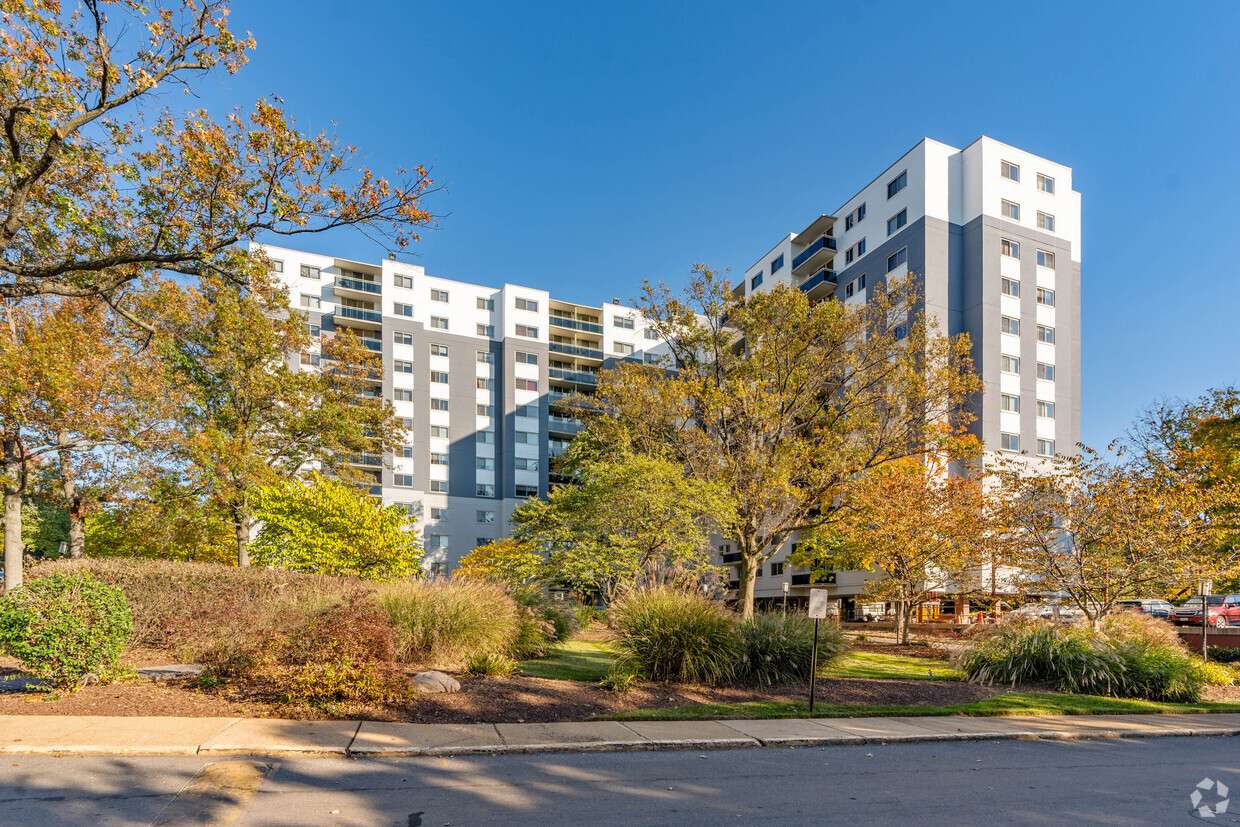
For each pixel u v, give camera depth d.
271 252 56.53
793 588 49.69
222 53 11.27
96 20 10.59
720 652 12.80
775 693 12.40
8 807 5.46
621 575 24.38
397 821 5.54
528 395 62.03
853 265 49.94
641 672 12.68
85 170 11.94
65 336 17.53
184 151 10.92
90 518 29.14
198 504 24.39
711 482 23.14
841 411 22.81
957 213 44.44
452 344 60.56
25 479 19.42
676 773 7.32
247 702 9.38
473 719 9.27
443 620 13.30
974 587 25.28
